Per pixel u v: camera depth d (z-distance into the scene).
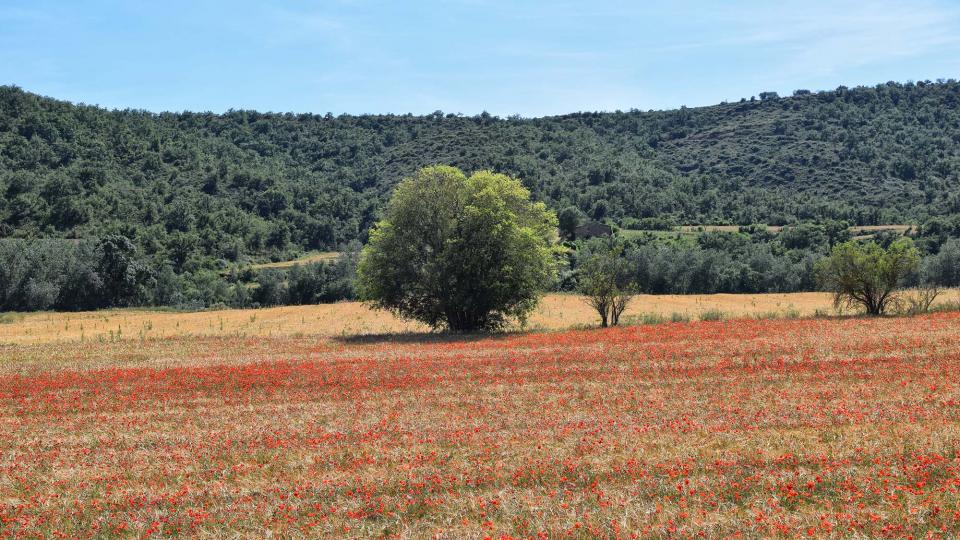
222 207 159.25
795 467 15.92
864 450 16.84
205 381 32.31
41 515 15.45
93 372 35.84
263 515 14.81
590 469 16.72
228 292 115.75
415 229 54.66
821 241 125.50
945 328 39.84
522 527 13.23
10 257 102.69
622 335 43.16
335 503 15.30
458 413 24.02
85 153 171.25
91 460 19.97
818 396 24.05
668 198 187.25
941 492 13.69
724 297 85.69
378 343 46.16
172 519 14.82
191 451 20.56
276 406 26.58
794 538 11.98
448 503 14.86
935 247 110.94
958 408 20.97
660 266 110.25
